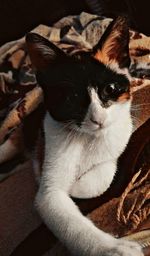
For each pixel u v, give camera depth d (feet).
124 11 3.23
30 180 2.59
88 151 2.39
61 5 3.20
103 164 2.43
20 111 2.69
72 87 2.29
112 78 2.30
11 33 3.16
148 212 2.32
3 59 2.97
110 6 3.25
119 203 2.35
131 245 2.20
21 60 2.94
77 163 2.39
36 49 2.32
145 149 2.46
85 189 2.39
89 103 2.28
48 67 2.35
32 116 2.67
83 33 3.01
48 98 2.35
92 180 2.40
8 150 2.67
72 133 2.37
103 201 2.39
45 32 3.05
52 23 3.20
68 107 2.31
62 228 2.24
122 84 2.32
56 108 2.34
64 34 2.98
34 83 2.83
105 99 2.28
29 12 3.14
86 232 2.22
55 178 2.35
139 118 2.51
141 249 2.19
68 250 2.30
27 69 2.87
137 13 3.22
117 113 2.32
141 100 2.55
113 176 2.43
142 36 2.96
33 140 2.62
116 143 2.41
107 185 2.41
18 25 3.15
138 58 2.82
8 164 2.68
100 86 2.28
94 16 3.09
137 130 2.48
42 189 2.36
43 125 2.48
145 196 2.35
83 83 2.29
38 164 2.52
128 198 2.36
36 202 2.35
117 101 2.30
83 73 2.30
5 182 2.61
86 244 2.20
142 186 2.38
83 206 2.39
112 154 2.43
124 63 2.36
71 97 2.30
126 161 2.45
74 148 2.37
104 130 2.33
